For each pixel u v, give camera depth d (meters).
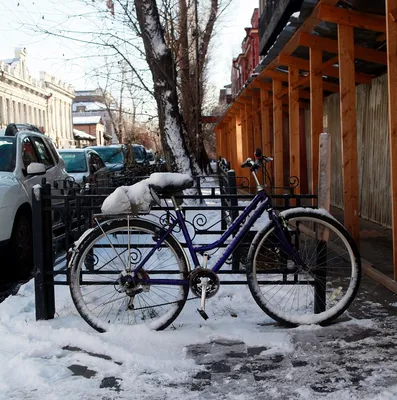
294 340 4.29
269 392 3.46
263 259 4.70
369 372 3.71
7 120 48.72
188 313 4.92
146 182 4.52
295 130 11.00
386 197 9.86
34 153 9.23
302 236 4.77
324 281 4.68
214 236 8.11
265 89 14.53
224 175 10.68
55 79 64.50
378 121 10.29
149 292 5.00
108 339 4.32
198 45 20.39
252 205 4.66
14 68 50.34
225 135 30.25
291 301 5.12
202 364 3.90
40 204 4.79
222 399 3.39
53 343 4.25
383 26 7.04
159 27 11.95
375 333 4.41
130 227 4.50
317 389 3.48
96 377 3.72
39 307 4.80
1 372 3.77
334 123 13.20
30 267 7.91
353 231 7.41
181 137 12.14
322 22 7.94
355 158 7.36
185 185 4.60
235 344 4.23
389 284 5.68
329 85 12.30
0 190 7.21
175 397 3.43
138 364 3.90
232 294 5.43
